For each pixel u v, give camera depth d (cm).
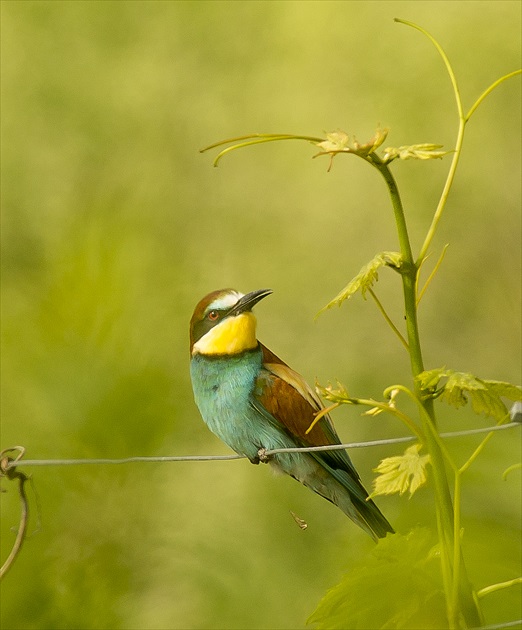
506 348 1920
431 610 603
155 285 930
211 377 1004
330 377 1834
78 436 773
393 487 619
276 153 2108
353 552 820
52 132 2036
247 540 938
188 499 852
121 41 2081
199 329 1017
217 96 2109
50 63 2052
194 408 947
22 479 718
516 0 2027
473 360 1925
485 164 2028
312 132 2098
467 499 728
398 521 663
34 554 750
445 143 2038
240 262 2036
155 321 863
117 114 2069
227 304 1007
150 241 1027
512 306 1945
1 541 756
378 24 2078
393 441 661
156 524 786
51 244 1022
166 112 2092
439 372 604
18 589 738
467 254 1995
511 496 724
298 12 2106
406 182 2044
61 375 776
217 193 2095
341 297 621
